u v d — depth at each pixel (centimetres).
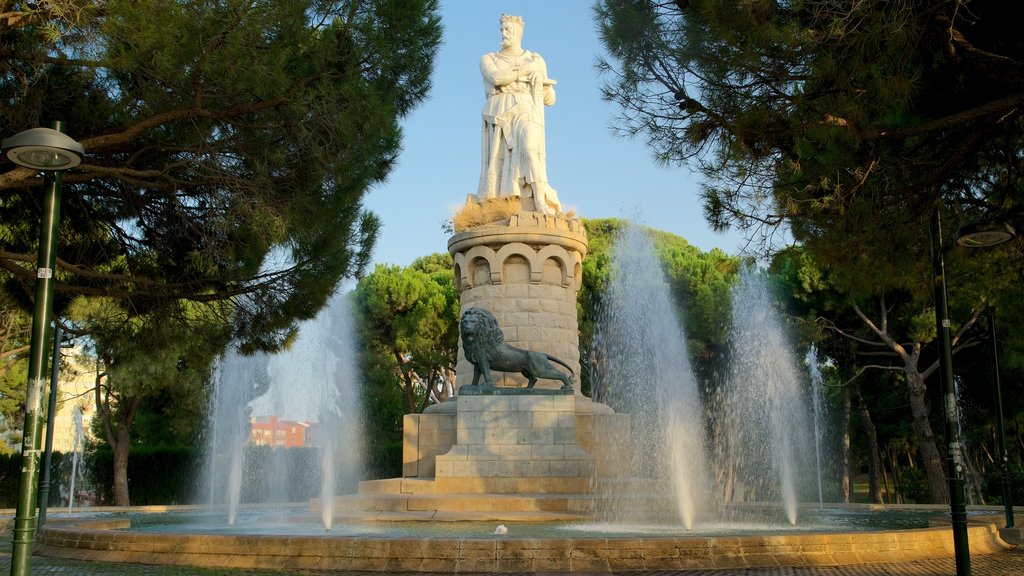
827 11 895
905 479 3519
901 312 3180
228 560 1027
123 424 3219
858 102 962
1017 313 2272
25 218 1400
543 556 985
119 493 3183
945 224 1209
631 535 1244
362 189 1347
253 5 1020
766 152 1037
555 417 1797
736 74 992
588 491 1725
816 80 953
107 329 1552
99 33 924
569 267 2112
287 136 1190
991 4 1000
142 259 1463
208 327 1538
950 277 1581
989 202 1230
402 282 3922
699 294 3291
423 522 1498
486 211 2167
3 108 1075
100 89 1134
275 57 1084
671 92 1057
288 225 1179
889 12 886
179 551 1058
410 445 1933
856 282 1227
